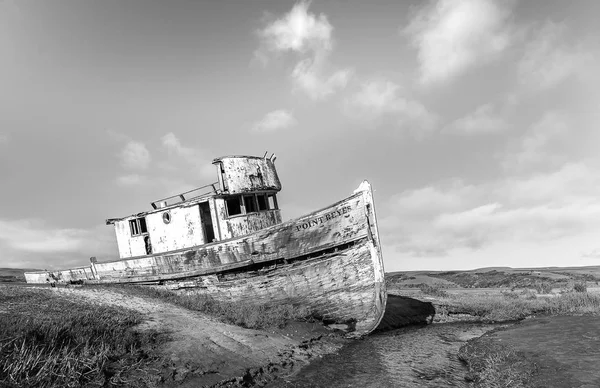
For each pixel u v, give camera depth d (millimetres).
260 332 12234
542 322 13938
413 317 17266
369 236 13859
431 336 14148
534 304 17875
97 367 7875
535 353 9734
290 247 14617
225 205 16344
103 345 8750
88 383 7504
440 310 17797
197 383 8328
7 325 8578
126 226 19406
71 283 21828
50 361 7574
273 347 11250
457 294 22625
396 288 28719
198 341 10422
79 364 7820
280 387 8984
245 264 15016
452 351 11977
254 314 13578
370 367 10445
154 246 18094
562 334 11266
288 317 13938
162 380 8172
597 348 9383
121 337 9609
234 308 14414
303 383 9250
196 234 16922
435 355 11547
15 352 7477
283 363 10469
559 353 9414
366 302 14172
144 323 11250
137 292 16219
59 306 11953
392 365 10570
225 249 15359
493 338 12328
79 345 8594
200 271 15922
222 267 15430
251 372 9445
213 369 9055
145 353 9148
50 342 8336
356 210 13938
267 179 17828
